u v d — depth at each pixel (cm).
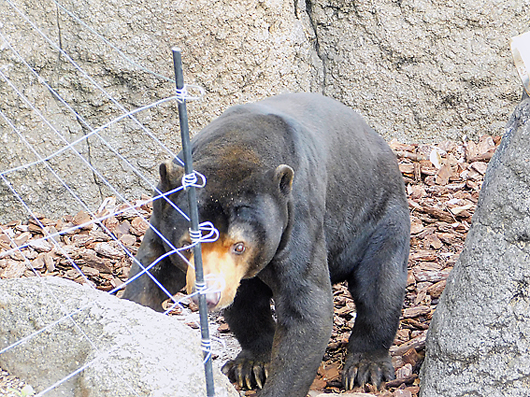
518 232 632
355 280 885
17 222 1176
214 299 606
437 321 728
